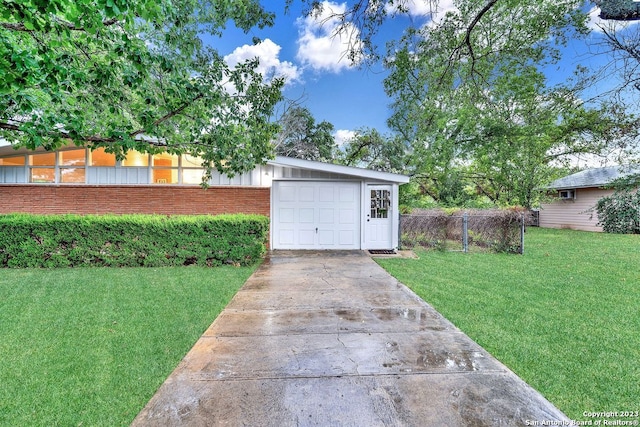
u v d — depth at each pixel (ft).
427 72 26.16
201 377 8.16
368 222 31.04
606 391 8.09
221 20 24.13
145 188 29.37
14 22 12.11
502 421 6.51
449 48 21.66
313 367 8.68
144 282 18.80
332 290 16.71
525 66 27.40
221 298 15.78
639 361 9.58
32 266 22.80
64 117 15.48
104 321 12.77
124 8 10.01
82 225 23.07
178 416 6.63
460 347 9.98
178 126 19.80
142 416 6.63
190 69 19.11
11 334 11.48
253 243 23.82
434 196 58.95
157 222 23.48
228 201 30.01
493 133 44.42
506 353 10.00
